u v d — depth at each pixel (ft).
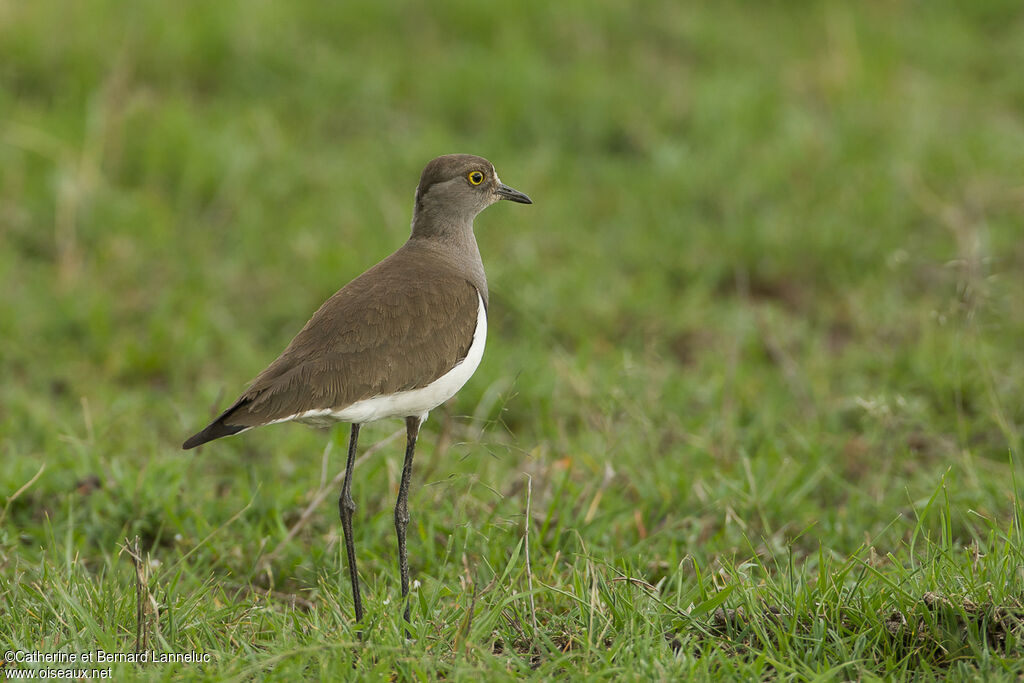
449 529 32.53
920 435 38.06
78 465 35.12
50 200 52.01
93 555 32.32
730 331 46.80
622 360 41.60
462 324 28.53
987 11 76.28
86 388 42.75
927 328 44.86
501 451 36.32
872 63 66.95
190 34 61.98
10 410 40.60
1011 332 43.96
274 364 27.14
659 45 68.44
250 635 26.55
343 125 60.18
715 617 26.40
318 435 39.29
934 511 32.83
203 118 58.08
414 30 66.64
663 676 23.52
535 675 24.00
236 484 35.47
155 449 37.40
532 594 26.53
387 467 35.53
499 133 59.57
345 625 26.20
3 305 46.44
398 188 54.95
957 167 57.26
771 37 70.59
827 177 56.24
